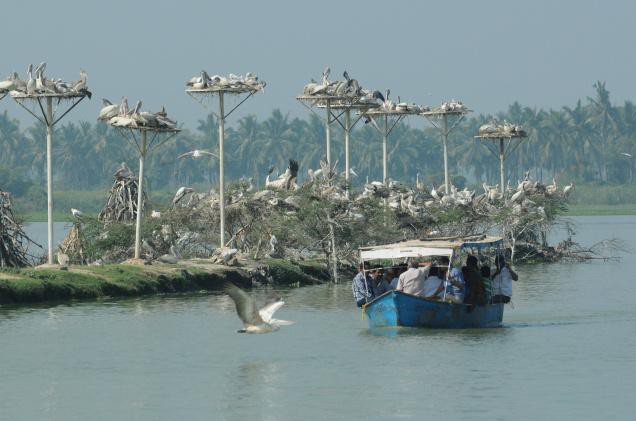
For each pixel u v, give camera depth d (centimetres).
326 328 4312
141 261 5919
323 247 6794
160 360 3619
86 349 3806
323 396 3067
